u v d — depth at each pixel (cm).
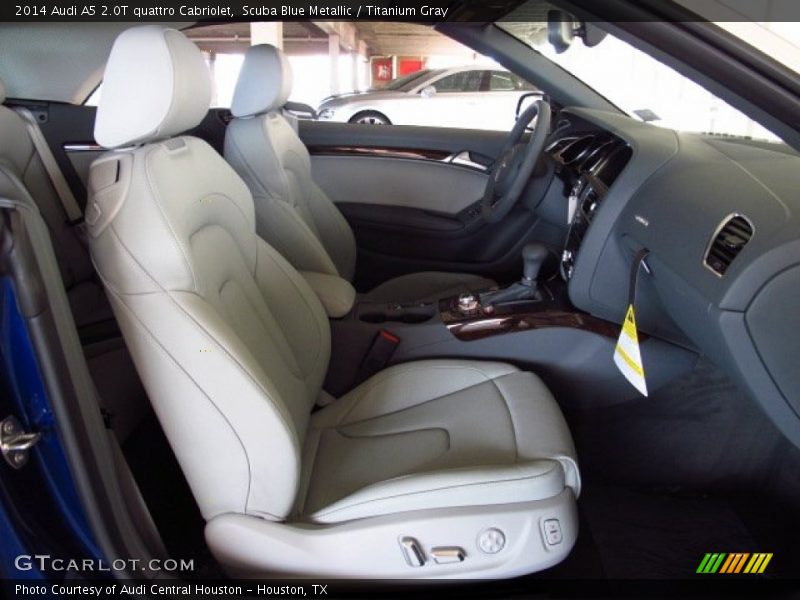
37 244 80
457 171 245
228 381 94
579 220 157
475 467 107
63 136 189
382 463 122
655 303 141
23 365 86
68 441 87
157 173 95
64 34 196
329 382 161
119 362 147
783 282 91
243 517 103
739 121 133
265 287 135
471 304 159
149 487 141
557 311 153
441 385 142
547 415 128
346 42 1100
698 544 144
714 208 108
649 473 162
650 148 134
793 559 138
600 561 140
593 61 183
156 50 95
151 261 92
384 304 166
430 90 623
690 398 156
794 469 147
